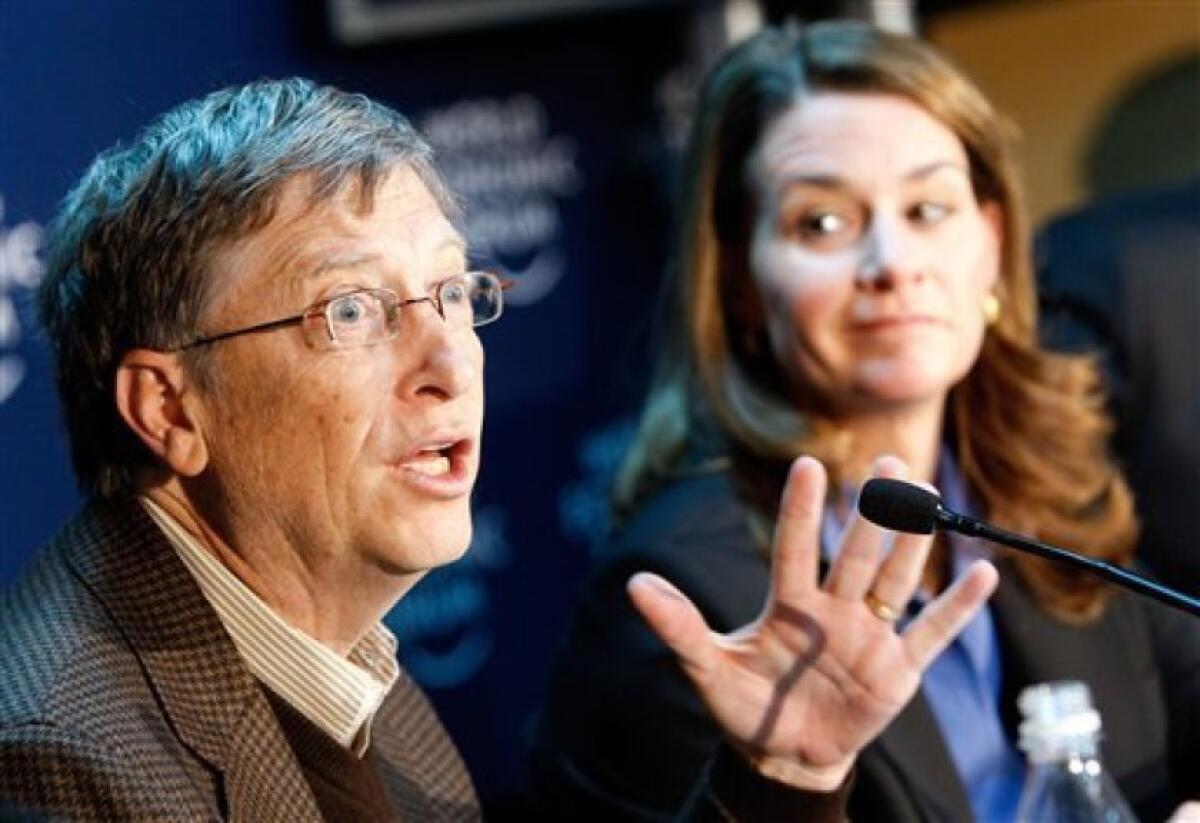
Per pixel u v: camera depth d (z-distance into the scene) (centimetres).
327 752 377
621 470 558
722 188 542
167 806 337
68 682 343
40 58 677
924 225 521
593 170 816
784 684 407
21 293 662
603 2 794
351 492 362
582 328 812
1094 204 684
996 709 528
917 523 385
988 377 552
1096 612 541
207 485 369
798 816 406
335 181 364
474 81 792
